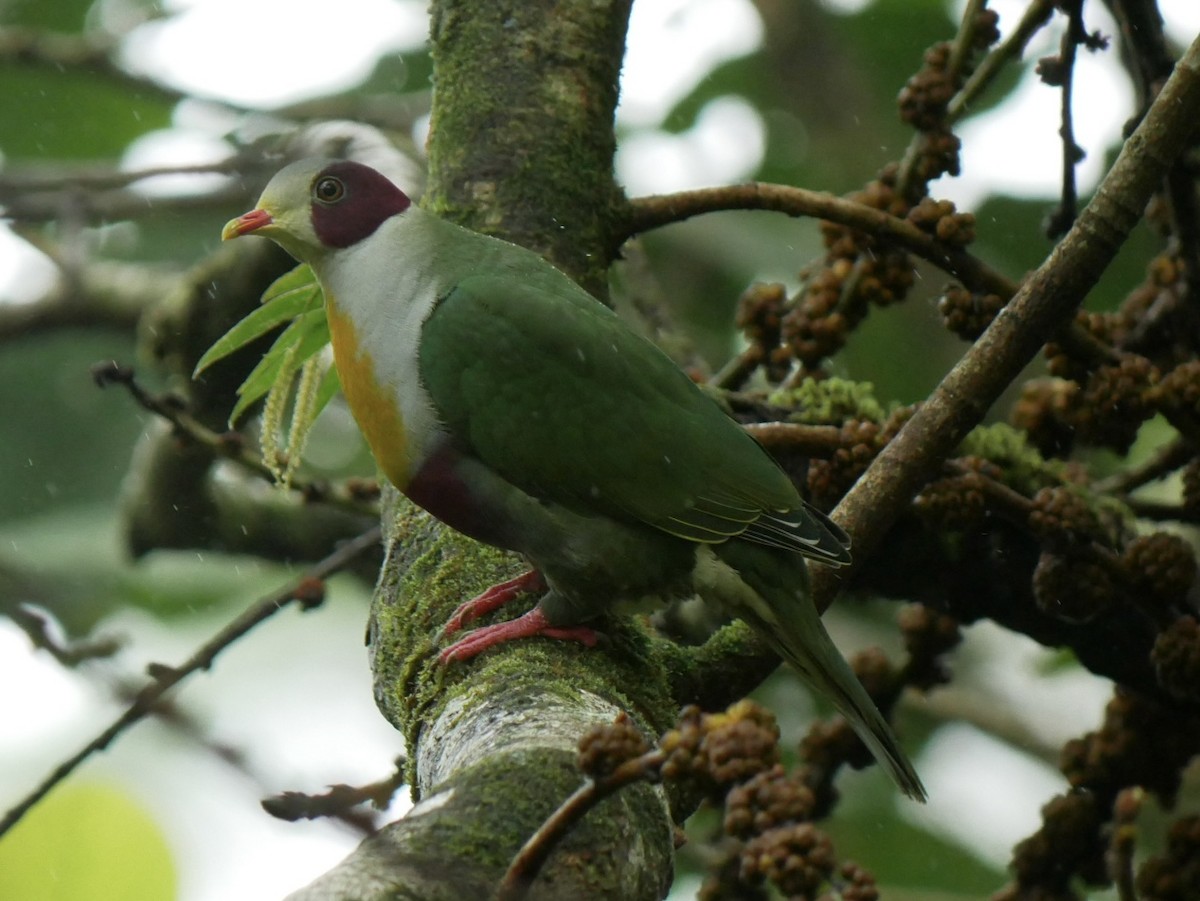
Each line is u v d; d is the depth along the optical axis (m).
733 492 8.22
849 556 7.78
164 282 13.85
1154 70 9.16
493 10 9.48
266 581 15.42
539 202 9.09
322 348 9.13
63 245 13.62
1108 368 8.74
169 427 11.08
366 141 13.08
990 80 9.20
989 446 9.44
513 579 8.27
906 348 14.96
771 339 10.04
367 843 5.15
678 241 15.70
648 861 5.74
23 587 13.51
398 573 8.53
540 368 8.27
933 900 12.23
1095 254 7.61
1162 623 8.56
